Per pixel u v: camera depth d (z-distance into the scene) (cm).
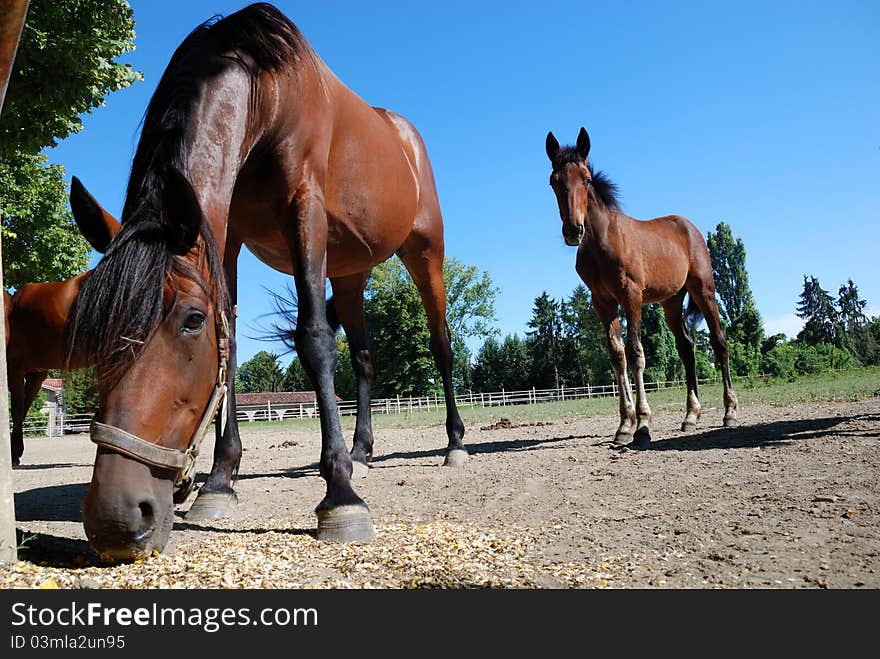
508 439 943
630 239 726
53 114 805
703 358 4572
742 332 5622
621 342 741
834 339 6781
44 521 380
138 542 229
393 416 2600
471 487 472
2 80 252
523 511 378
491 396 3794
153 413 231
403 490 476
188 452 246
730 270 7081
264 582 235
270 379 6531
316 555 277
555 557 274
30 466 880
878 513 323
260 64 327
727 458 529
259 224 388
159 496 236
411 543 297
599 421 1219
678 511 356
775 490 392
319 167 360
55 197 1939
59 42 747
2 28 229
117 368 225
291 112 341
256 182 350
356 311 629
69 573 234
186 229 239
